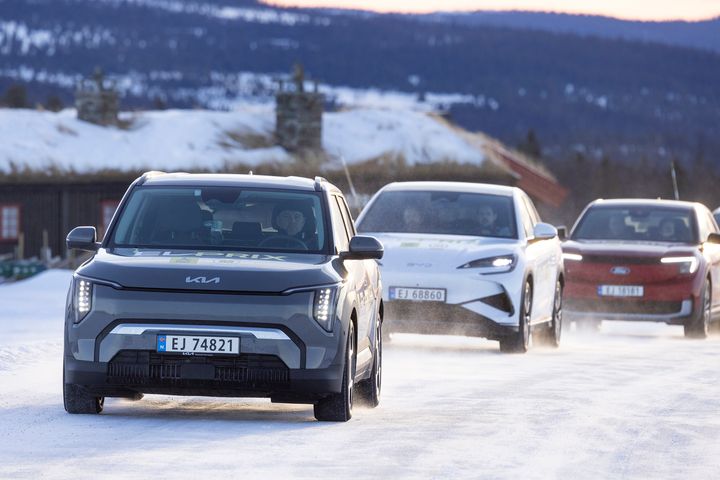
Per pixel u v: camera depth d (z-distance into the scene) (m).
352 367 22.42
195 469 17.19
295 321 21.23
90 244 23.67
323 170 125.25
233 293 21.30
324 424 21.59
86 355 21.34
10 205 114.19
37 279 87.38
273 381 21.23
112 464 17.41
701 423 22.31
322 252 23.08
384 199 38.91
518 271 35.75
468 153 134.00
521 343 36.03
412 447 19.22
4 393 25.48
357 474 17.03
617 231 48.00
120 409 23.14
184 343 21.12
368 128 134.00
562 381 28.59
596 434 20.81
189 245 23.11
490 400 25.08
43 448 18.67
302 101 126.62
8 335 42.81
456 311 35.41
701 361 34.84
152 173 24.81
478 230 37.81
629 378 29.62
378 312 25.08
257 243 23.17
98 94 123.69
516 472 17.41
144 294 21.30
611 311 45.72
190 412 23.00
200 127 125.62
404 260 35.78
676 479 17.23
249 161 122.94
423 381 28.42
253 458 18.08
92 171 116.38
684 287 45.28
